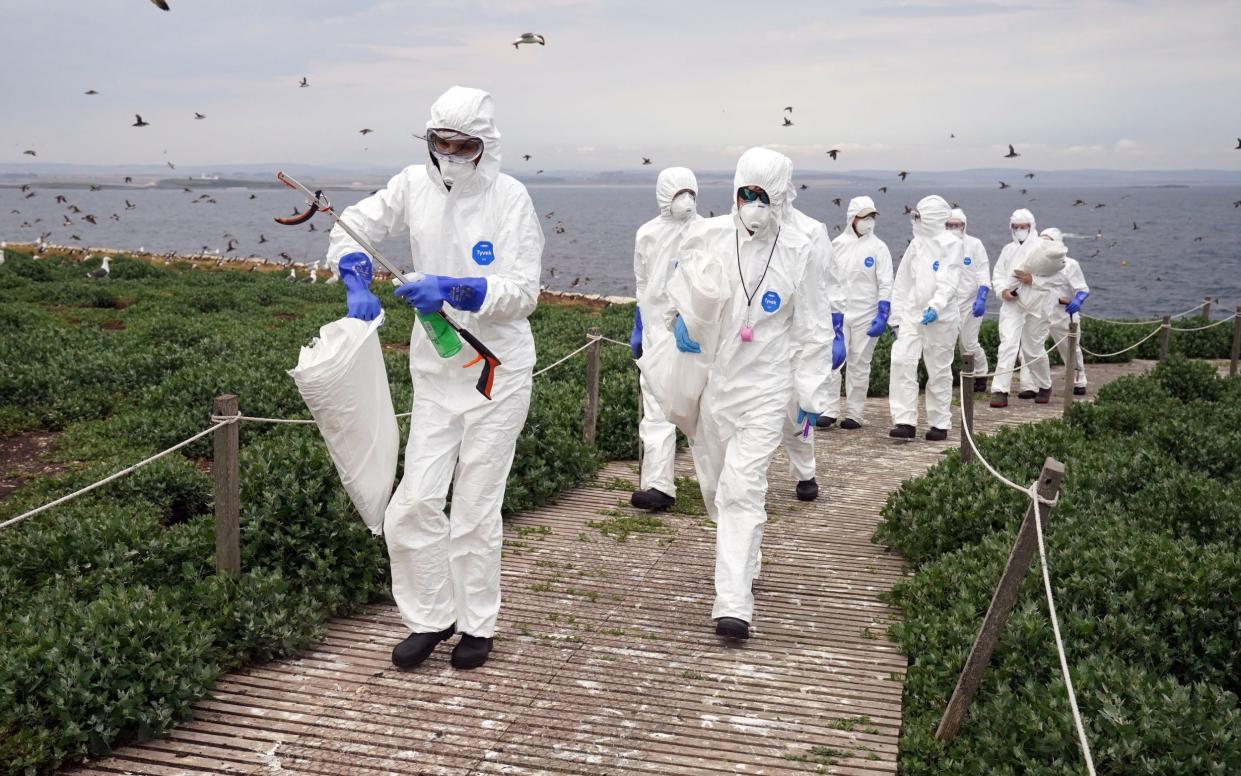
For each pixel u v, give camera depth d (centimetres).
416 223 503
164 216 14800
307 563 583
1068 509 693
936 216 1109
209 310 2114
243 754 433
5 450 1003
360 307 484
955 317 1111
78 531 599
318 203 468
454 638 552
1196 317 1970
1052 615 401
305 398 475
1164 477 771
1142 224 14238
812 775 434
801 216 792
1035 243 1373
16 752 408
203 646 479
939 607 596
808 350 628
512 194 503
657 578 657
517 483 783
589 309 2502
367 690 489
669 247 803
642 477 814
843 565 702
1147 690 458
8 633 476
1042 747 436
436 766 428
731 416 594
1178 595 547
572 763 435
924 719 483
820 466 1003
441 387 506
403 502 497
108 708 431
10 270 2459
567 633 566
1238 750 420
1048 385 1403
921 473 976
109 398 1169
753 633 579
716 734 463
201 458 998
